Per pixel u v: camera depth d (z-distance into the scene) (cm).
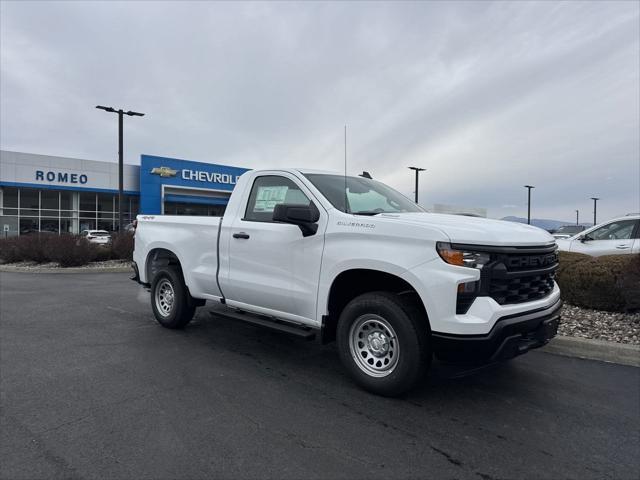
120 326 675
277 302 481
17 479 278
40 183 3475
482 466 298
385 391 399
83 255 1616
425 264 366
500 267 366
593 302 708
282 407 386
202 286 577
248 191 537
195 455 307
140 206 3784
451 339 354
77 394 410
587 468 298
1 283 1202
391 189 571
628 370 500
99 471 287
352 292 461
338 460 303
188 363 501
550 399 414
